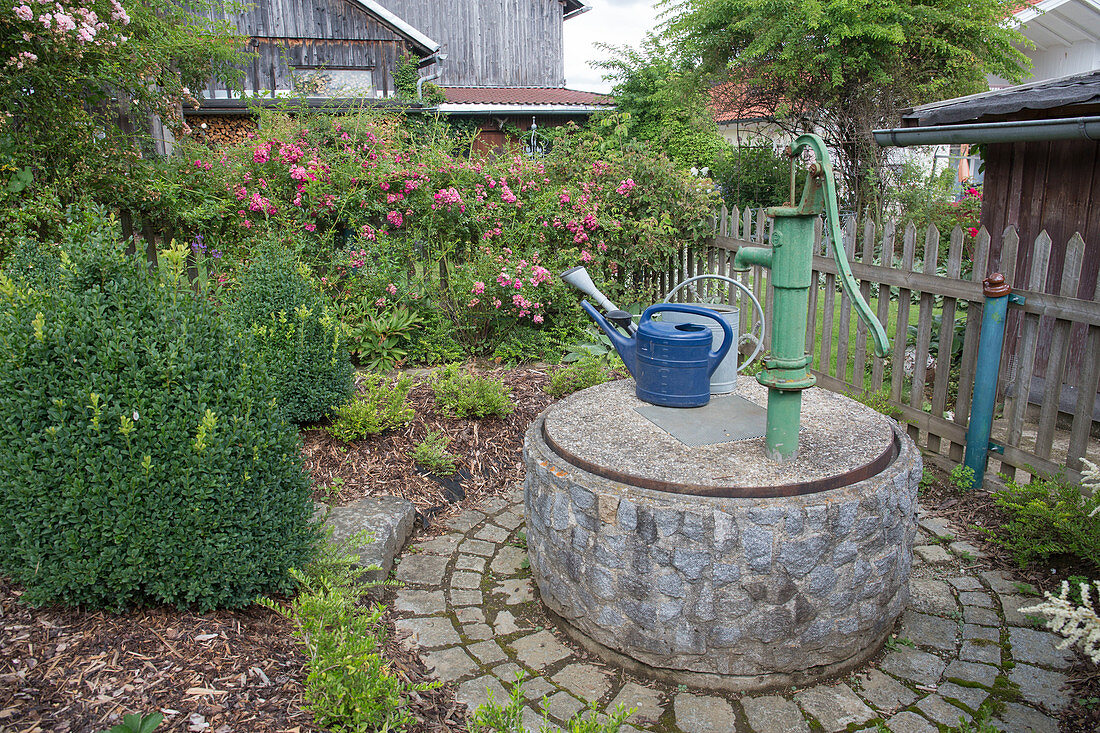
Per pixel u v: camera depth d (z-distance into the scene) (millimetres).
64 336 2176
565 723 2277
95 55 4680
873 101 10828
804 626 2393
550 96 19141
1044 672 2488
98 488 2090
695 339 3000
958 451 4129
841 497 2359
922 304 4273
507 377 5129
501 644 2711
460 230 5785
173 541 2170
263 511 2324
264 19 14227
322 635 2016
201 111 13156
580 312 5883
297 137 6039
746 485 2377
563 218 5859
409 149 6125
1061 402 4977
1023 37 10805
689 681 2477
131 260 2492
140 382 2168
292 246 5340
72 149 4637
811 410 3131
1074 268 3418
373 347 5266
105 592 2188
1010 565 3191
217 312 2652
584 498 2521
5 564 2189
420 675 2488
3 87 4219
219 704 1946
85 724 1810
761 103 12266
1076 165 4773
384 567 3082
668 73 14219
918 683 2463
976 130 4348
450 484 3947
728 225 6211
